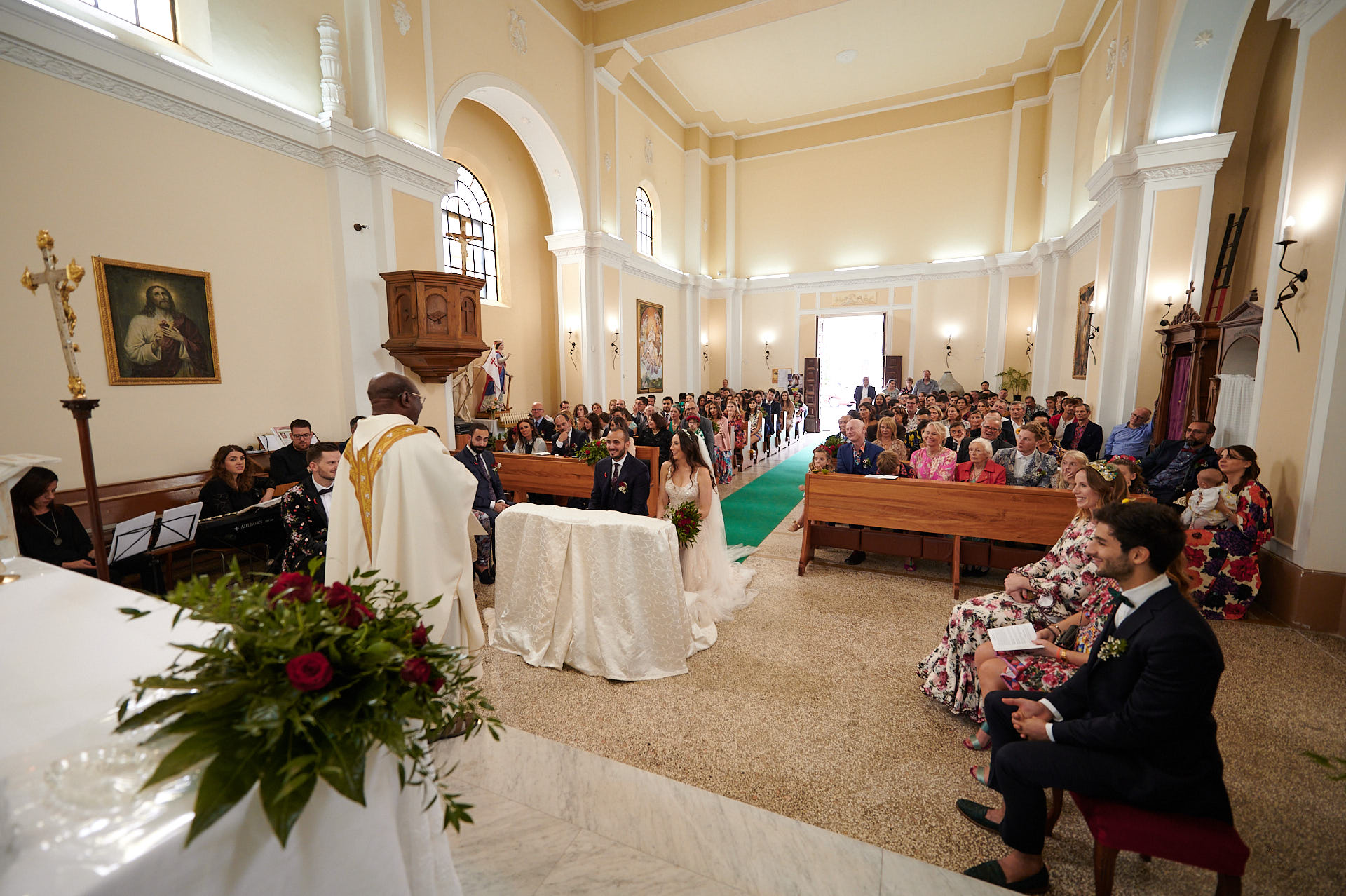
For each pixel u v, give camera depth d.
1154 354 7.33
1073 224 11.94
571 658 3.33
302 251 5.87
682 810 2.17
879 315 15.73
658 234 14.56
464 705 1.23
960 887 1.85
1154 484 5.15
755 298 17.03
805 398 16.59
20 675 1.15
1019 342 14.06
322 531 3.27
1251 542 3.89
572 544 3.31
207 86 4.96
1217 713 2.89
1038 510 4.11
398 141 6.37
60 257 4.20
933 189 14.79
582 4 10.35
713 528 4.15
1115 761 1.67
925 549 4.63
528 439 7.50
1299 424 3.95
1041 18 10.91
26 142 4.00
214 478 4.62
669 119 14.66
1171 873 1.98
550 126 9.82
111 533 4.27
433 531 2.26
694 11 9.70
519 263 11.06
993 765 1.94
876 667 3.35
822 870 1.90
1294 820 2.20
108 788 0.86
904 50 12.13
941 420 8.62
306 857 0.97
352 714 0.96
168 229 4.82
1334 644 3.58
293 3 5.80
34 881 0.72
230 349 5.31
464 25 7.75
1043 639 2.42
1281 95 6.55
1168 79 6.89
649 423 7.74
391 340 6.49
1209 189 6.87
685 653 3.29
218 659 0.98
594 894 1.80
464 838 2.02
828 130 15.64
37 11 3.96
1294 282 4.01
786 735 2.71
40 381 4.14
